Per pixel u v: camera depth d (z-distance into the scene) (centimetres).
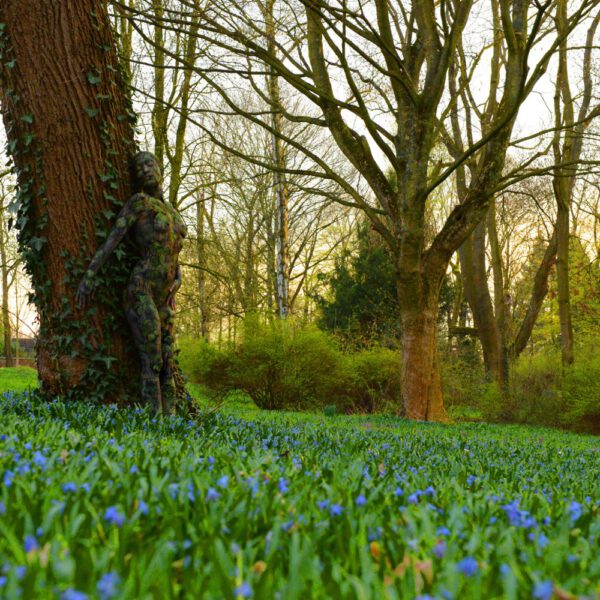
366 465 488
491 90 2334
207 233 3397
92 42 838
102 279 819
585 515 301
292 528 230
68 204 823
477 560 208
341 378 2386
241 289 3375
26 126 827
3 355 5094
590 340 2350
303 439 715
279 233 2719
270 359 2291
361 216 4103
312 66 1861
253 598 157
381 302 3169
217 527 228
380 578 188
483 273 2620
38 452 327
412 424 1583
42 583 152
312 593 168
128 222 816
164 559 180
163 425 673
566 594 163
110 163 841
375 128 1748
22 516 215
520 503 379
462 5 1703
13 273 3503
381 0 1820
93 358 821
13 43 820
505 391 2244
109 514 206
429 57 1784
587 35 2392
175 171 1920
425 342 1853
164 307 839
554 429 1992
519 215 3556
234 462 402
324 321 3344
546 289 2902
